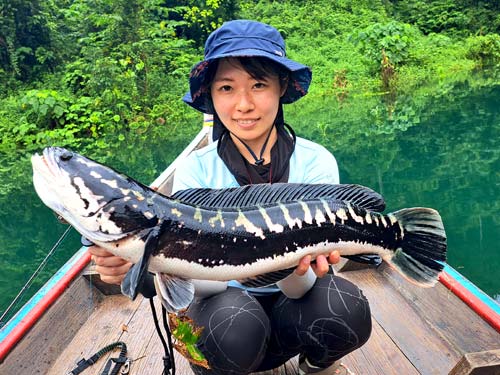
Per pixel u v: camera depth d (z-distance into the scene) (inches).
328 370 34.3
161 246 26.8
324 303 31.3
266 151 34.3
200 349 30.5
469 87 230.8
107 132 186.9
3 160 158.9
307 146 36.0
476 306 37.6
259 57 30.8
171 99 211.0
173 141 172.6
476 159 126.6
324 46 279.1
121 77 198.2
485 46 285.9
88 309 46.1
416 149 137.8
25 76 209.3
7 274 76.3
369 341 40.2
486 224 86.2
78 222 26.4
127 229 26.3
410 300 45.3
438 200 98.5
